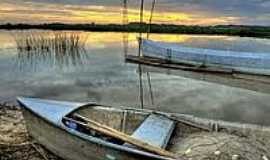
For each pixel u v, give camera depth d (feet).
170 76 56.59
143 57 76.38
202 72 61.98
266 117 32.99
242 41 145.59
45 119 19.79
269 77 56.70
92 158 17.67
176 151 19.12
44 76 53.36
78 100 37.73
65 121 19.67
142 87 45.75
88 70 60.64
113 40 145.28
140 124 21.48
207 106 36.91
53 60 77.05
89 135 18.56
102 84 47.14
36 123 21.20
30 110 21.04
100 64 69.67
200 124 21.53
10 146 22.39
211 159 17.56
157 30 241.76
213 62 64.90
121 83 48.32
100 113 22.67
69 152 19.17
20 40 102.68
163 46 75.82
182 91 44.39
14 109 32.14
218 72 60.39
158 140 18.93
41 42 102.68
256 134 20.35
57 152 20.35
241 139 19.70
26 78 51.21
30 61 74.38
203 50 68.49
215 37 182.29
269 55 59.16
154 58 75.25
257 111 35.27
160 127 20.51
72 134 18.10
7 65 66.69
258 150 18.35
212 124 21.30
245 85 50.19
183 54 69.26
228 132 21.03
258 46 117.60
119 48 108.37
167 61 71.20
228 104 37.93
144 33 200.23
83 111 22.22
